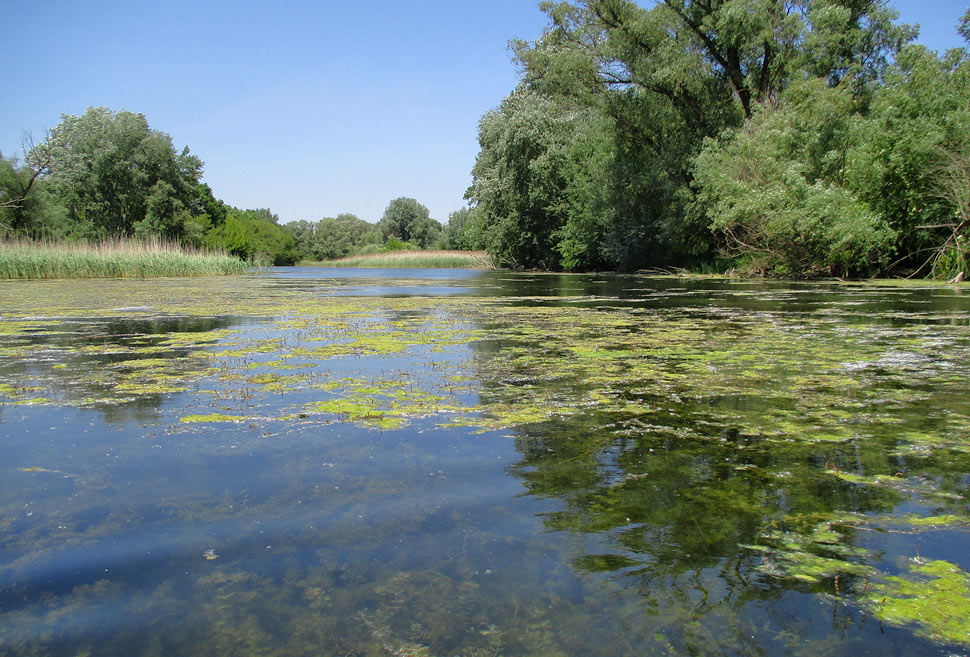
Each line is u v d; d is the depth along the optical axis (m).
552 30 25.33
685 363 5.10
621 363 5.12
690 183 22.38
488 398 3.95
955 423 3.32
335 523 2.14
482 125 37.97
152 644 1.50
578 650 1.46
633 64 23.45
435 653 1.45
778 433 3.15
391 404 3.80
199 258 27.98
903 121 16.64
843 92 19.34
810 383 4.32
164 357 5.58
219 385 4.38
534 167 31.09
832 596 1.70
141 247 26.77
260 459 2.81
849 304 10.23
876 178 16.81
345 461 2.77
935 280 16.55
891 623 1.58
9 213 35.44
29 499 2.36
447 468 2.67
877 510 2.24
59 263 22.84
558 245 31.92
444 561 1.89
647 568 1.84
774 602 1.67
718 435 3.13
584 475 2.58
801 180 17.31
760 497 2.35
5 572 1.84
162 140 45.75
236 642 1.50
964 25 25.05
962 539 2.02
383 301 11.88
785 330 7.02
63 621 1.60
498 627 1.56
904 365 4.94
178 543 2.01
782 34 21.45
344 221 105.31
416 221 103.31
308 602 1.67
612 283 19.08
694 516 2.19
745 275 21.19
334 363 5.22
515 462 2.74
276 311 9.85
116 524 2.15
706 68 22.75
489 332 7.09
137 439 3.12
